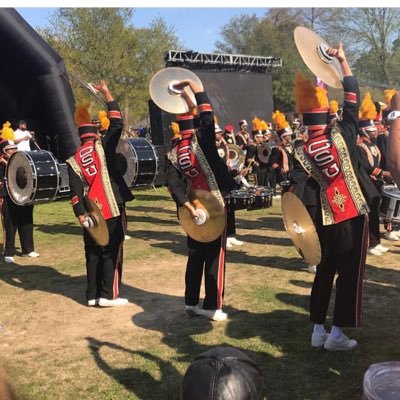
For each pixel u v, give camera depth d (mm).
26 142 13062
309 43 3598
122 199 5207
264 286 5727
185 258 7215
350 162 3744
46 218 11219
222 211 4473
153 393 3557
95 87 5293
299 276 6070
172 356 4109
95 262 5324
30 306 5457
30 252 7684
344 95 3805
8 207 7379
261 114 21625
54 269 6934
